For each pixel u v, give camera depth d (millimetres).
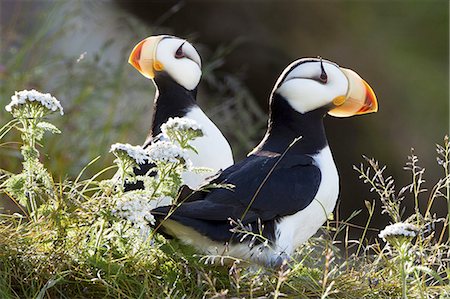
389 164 20375
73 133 13492
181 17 21000
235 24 20906
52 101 8047
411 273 8773
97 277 7949
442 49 21078
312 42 21000
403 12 21281
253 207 8297
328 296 8188
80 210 8133
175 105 10125
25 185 8047
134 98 14680
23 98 7980
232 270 8047
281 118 9148
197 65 10266
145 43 10188
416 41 21125
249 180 8414
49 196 8133
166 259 8281
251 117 17031
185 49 10219
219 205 8148
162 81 10141
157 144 7918
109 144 13672
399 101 20672
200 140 9570
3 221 8477
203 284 8070
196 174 9500
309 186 8555
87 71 14227
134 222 7875
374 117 20625
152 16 20953
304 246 9422
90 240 8266
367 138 20562
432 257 8602
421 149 20312
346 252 8961
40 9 16156
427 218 8789
